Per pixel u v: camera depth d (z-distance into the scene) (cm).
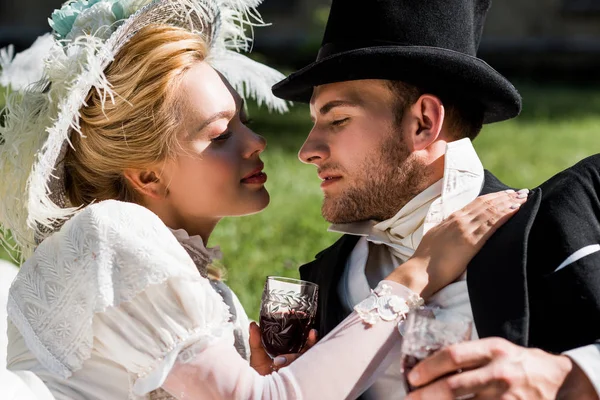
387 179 312
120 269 285
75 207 326
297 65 2136
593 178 290
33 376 291
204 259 327
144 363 280
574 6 2283
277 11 2327
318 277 339
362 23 309
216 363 278
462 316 275
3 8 2366
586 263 271
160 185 322
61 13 337
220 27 343
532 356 242
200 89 314
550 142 1300
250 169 324
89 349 288
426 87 306
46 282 296
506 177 1030
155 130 312
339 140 313
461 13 311
